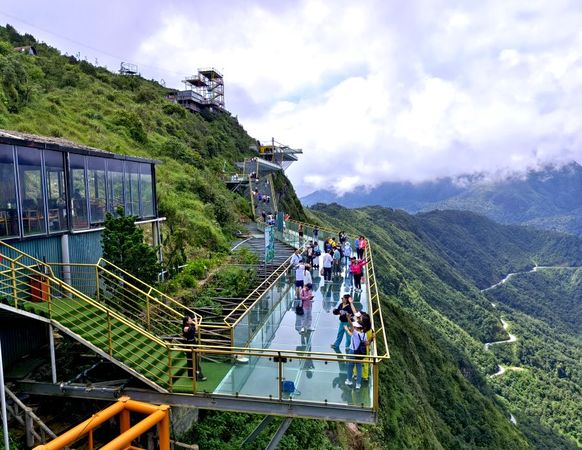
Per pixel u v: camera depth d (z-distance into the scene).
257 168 55.84
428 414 38.53
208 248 26.06
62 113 36.00
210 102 79.69
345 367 10.38
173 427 11.72
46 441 10.44
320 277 22.81
